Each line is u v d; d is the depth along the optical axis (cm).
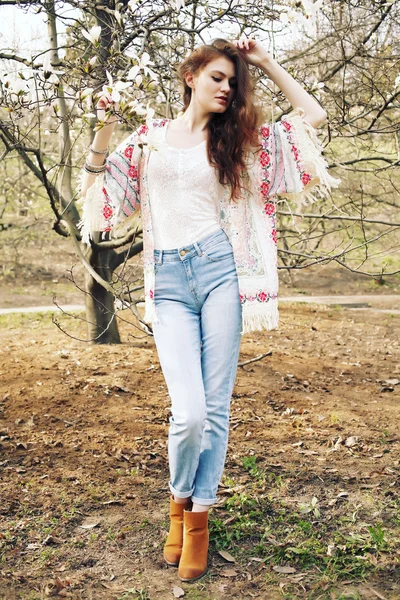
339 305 1159
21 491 345
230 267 266
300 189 278
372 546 294
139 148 264
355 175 1059
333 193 941
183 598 262
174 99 471
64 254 1532
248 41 279
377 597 261
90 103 265
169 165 262
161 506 335
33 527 310
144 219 271
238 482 360
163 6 468
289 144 277
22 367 589
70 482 358
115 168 272
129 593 263
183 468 263
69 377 561
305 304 1154
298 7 328
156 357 646
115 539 302
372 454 409
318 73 608
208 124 268
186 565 273
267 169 276
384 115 697
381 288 1374
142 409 485
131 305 410
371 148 736
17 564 282
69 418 463
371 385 598
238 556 291
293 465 387
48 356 641
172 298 267
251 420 470
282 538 304
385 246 1359
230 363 266
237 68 263
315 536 305
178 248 264
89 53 488
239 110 263
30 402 492
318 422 471
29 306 1088
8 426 446
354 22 621
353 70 652
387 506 335
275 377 598
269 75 282
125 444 414
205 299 267
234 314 265
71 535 305
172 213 263
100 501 338
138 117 258
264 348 732
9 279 1309
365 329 920
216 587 269
